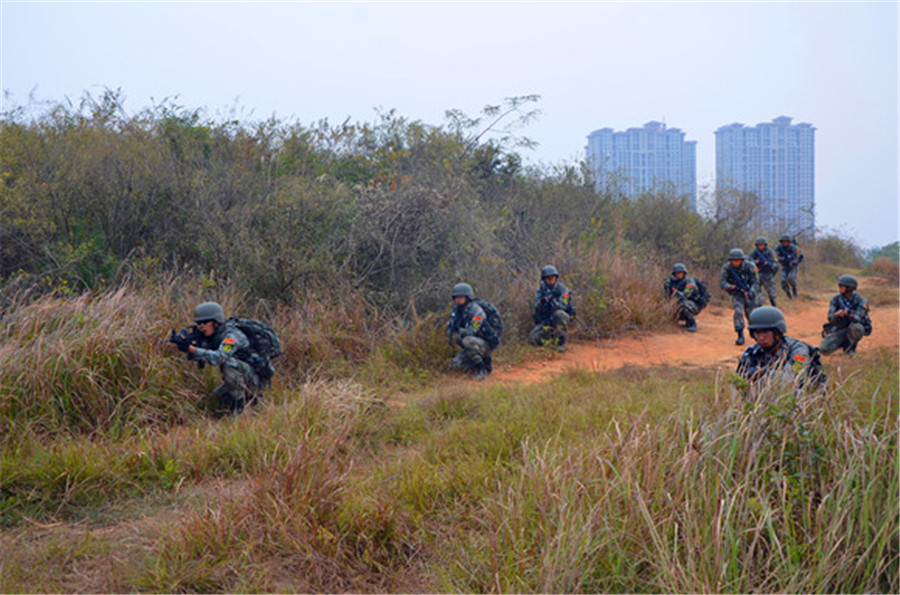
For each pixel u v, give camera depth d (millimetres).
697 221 19359
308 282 9422
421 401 7172
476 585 3584
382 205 10547
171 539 3945
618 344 11148
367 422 6137
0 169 8898
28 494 4613
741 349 10828
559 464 4320
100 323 6562
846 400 4602
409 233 10617
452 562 3822
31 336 6336
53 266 8641
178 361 6836
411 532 4230
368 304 9719
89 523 4348
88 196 9414
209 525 3965
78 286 8641
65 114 10438
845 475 3678
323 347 8398
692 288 12430
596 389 7340
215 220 9664
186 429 5891
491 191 15102
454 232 11102
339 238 10344
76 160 9555
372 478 4875
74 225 9250
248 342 6746
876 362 8492
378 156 12477
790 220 26047
